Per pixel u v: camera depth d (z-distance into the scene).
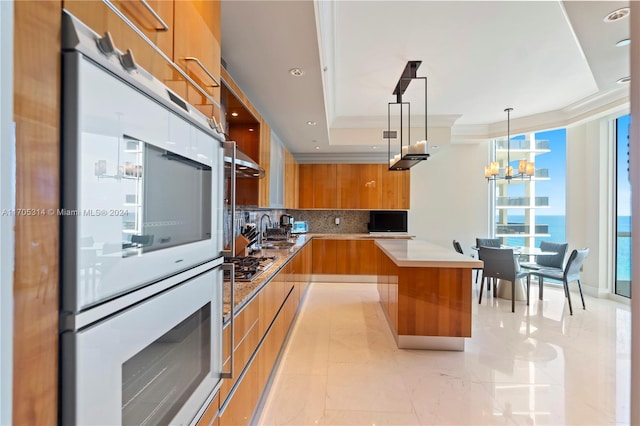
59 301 0.52
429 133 5.17
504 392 2.24
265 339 2.09
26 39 0.46
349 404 2.10
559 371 2.53
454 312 2.89
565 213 5.24
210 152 1.11
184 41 0.97
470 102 4.42
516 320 3.71
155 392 0.80
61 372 0.53
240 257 2.77
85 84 0.54
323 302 4.46
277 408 2.05
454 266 2.73
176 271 0.88
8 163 0.44
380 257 4.37
